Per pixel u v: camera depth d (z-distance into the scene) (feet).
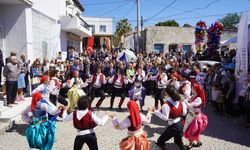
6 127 25.04
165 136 18.43
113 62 47.78
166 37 107.04
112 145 21.61
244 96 28.22
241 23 32.24
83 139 15.67
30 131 17.93
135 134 15.75
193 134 20.26
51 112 18.12
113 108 34.88
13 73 30.63
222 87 31.50
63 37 62.13
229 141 22.61
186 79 23.80
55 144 21.71
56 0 56.80
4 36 40.50
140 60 48.37
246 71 29.94
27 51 40.60
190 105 20.25
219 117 30.68
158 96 31.22
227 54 52.75
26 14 40.34
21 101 33.76
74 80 30.30
